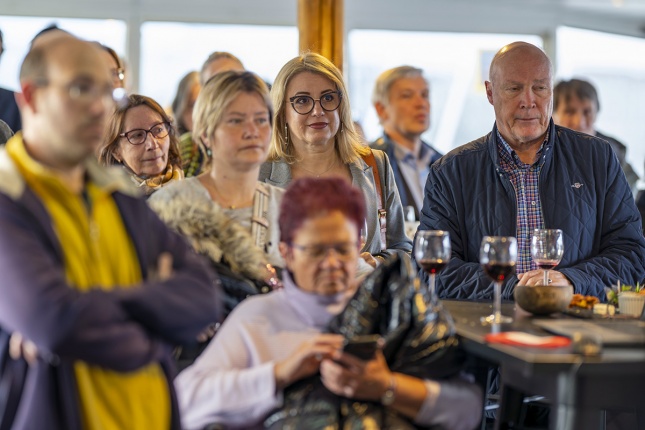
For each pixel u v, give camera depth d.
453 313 3.22
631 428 3.66
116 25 8.91
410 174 6.66
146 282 2.43
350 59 9.36
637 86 10.12
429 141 9.59
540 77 4.05
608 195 4.13
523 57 4.07
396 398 2.65
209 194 3.36
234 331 2.85
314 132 4.09
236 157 3.28
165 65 9.03
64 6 8.77
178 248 2.58
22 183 2.29
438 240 3.10
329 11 5.45
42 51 2.31
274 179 4.17
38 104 2.31
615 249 4.05
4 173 2.29
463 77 9.54
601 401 2.50
